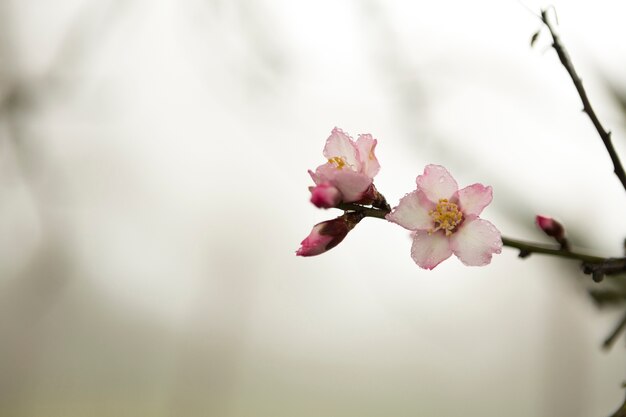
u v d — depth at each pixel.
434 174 0.50
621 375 0.56
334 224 0.49
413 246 0.50
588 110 0.49
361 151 0.50
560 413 0.56
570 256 0.50
